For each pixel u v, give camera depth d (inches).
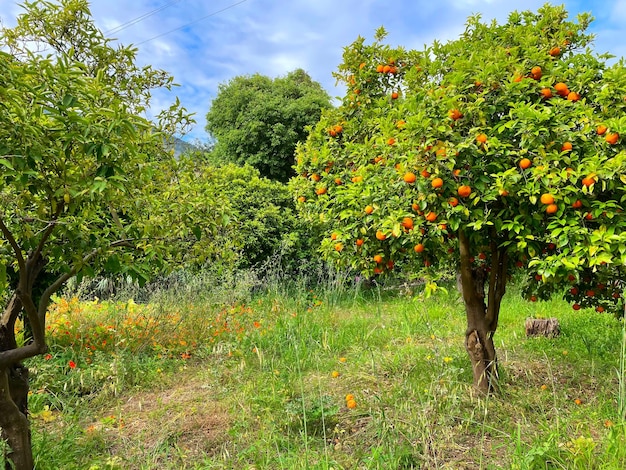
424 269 137.5
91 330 203.0
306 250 378.6
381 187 121.5
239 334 204.7
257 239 359.9
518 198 109.9
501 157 109.6
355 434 114.5
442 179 106.7
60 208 79.4
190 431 123.6
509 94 114.4
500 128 107.3
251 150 500.1
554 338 196.7
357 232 135.0
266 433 115.8
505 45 138.9
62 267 93.1
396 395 127.9
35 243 81.5
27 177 66.9
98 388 154.1
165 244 98.0
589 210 104.8
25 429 94.2
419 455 97.0
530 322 201.3
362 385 146.6
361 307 285.6
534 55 120.3
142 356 186.1
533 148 106.7
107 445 117.4
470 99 116.3
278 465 102.3
